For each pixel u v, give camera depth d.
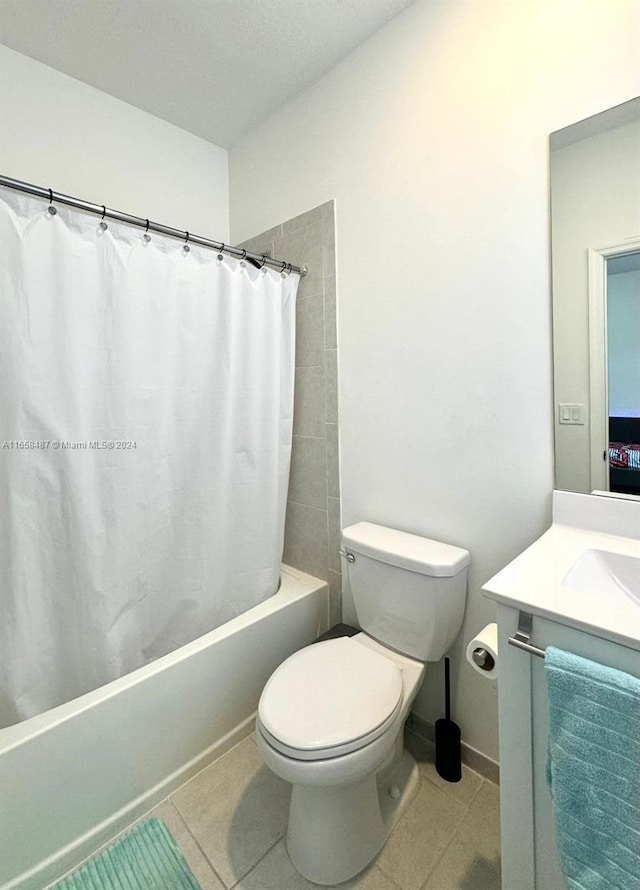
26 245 1.12
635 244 1.00
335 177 1.61
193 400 1.50
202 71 1.60
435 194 1.32
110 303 1.28
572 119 1.05
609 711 0.63
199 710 1.36
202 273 1.49
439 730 1.35
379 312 1.50
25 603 1.17
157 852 1.13
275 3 1.33
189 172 1.98
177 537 1.51
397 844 1.14
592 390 1.08
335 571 1.76
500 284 1.20
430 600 1.23
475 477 1.30
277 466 1.74
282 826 1.20
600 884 0.65
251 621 1.50
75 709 1.10
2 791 0.98
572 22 1.04
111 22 1.38
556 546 0.99
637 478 1.03
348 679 1.17
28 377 1.14
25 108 1.52
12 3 1.31
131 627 1.39
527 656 0.76
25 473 1.15
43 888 1.05
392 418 1.49
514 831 0.82
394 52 1.40
